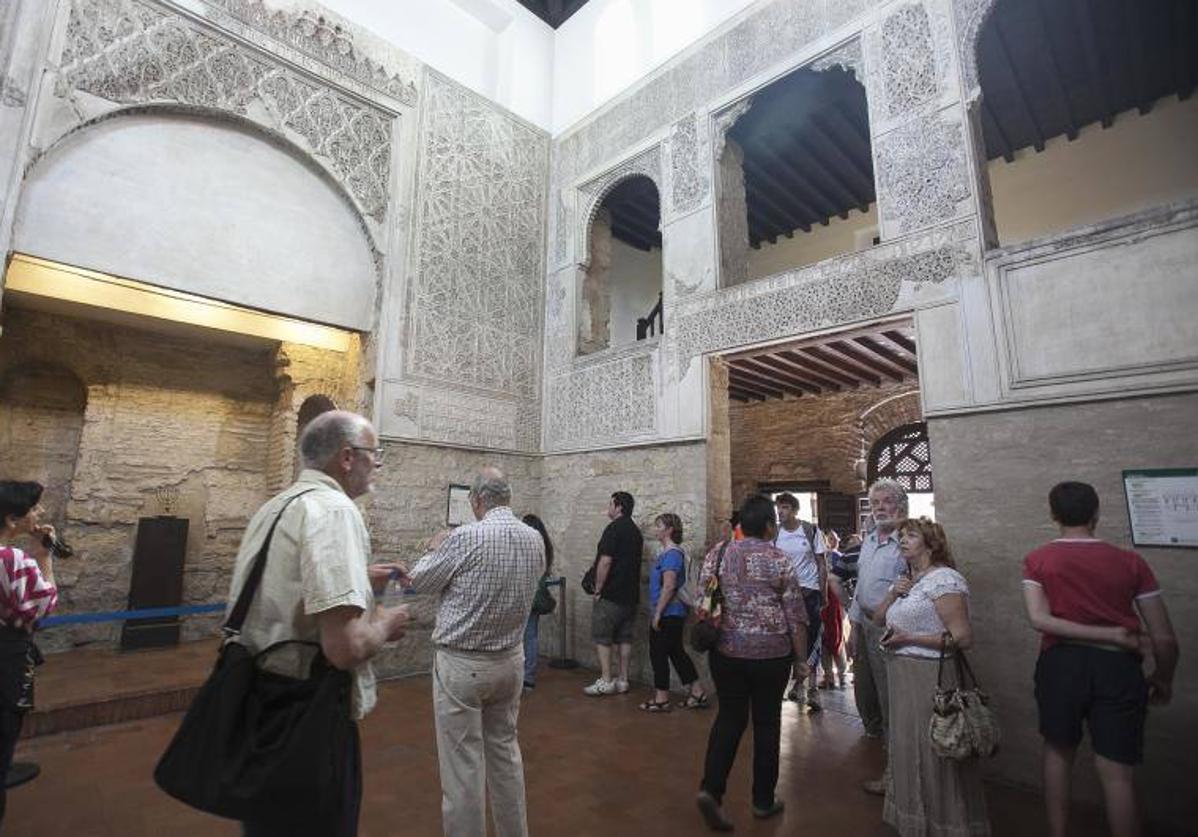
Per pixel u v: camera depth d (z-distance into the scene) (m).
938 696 2.57
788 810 3.22
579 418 7.09
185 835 2.89
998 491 3.97
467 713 2.42
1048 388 3.85
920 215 4.64
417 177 6.79
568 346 7.41
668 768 3.76
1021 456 3.91
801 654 3.10
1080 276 3.82
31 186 4.55
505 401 7.20
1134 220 3.65
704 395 5.88
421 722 4.53
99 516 6.52
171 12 5.29
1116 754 2.39
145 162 5.13
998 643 3.83
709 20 6.54
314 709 1.44
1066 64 6.79
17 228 4.45
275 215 5.83
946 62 4.68
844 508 9.39
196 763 1.40
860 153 8.27
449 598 2.51
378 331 6.27
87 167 4.83
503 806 2.46
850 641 5.85
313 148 6.07
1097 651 2.51
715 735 3.08
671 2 6.98
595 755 3.96
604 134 7.50
